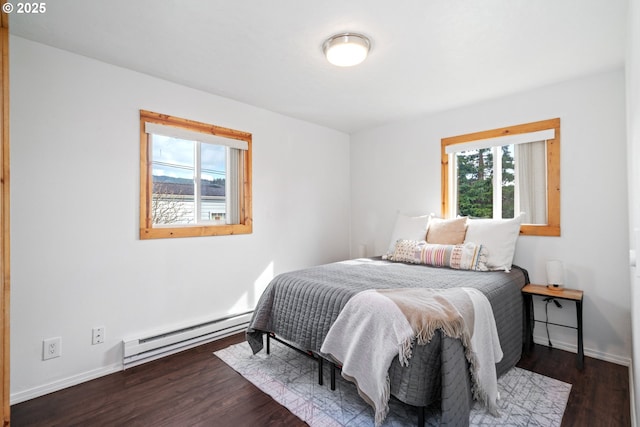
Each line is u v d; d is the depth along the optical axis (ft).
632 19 4.50
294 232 11.94
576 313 8.24
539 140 9.05
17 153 6.35
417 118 11.84
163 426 5.44
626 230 7.74
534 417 5.57
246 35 6.39
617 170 7.86
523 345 8.29
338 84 8.82
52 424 5.53
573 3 5.36
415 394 4.68
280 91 9.37
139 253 8.03
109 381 6.98
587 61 7.45
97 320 7.31
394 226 12.17
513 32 6.24
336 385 6.71
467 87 8.98
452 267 8.83
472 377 5.16
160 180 8.86
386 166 12.90
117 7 5.49
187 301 8.93
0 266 3.83
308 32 6.28
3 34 3.90
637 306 4.76
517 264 9.39
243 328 9.99
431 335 4.65
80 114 7.14
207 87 9.05
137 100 8.02
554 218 8.77
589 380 6.87
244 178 10.45
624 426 5.32
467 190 10.79
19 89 6.38
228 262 9.90
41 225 6.61
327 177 13.28
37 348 6.51
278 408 5.92
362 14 5.68
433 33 6.28
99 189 7.39
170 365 7.70
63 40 6.55
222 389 6.59
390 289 6.16
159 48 6.89
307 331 6.64
